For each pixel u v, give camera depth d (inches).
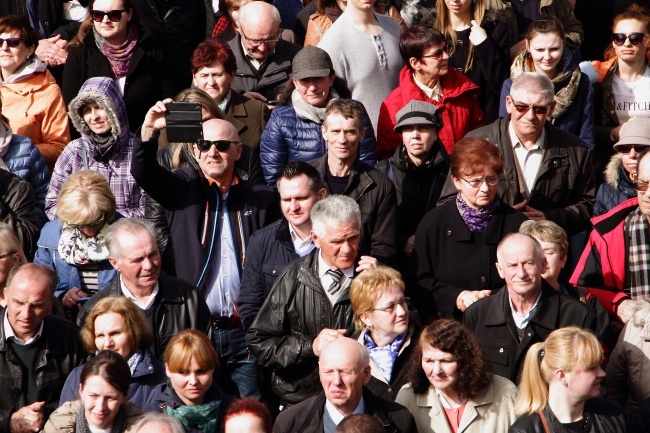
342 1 951.0
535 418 561.0
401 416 579.2
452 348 572.1
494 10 919.7
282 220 699.4
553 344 557.3
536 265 621.9
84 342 617.6
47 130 881.5
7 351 630.5
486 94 894.4
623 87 893.2
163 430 542.9
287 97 829.8
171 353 591.5
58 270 717.3
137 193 783.1
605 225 722.2
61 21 1002.1
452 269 701.3
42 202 823.7
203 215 716.0
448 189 734.5
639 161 703.1
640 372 639.8
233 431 547.2
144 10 922.1
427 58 820.0
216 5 957.2
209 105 764.0
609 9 1007.0
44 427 599.5
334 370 562.9
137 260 649.0
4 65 881.5
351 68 889.5
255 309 689.0
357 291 618.8
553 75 831.7
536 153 757.9
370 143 794.8
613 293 704.4
